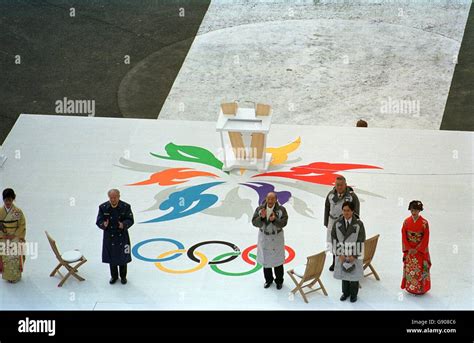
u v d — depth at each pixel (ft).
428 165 62.69
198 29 86.28
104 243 48.55
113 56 82.12
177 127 67.67
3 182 60.23
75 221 56.13
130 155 63.72
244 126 59.62
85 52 82.53
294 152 64.23
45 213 56.95
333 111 75.31
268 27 86.53
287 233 54.80
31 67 79.92
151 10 88.89
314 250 53.16
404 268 48.65
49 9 88.12
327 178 60.90
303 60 81.87
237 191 59.41
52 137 65.92
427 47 83.25
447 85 78.43
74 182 60.34
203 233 54.80
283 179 60.80
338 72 80.18
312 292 48.83
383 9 88.74
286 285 49.70
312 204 57.93
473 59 81.46
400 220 56.34
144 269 51.31
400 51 82.74
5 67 79.66
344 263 46.75
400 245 53.78
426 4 89.04
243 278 50.47
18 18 86.48
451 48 82.99
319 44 83.97
